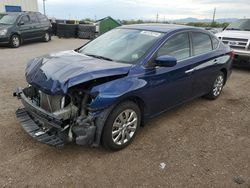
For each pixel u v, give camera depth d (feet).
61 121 10.23
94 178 10.03
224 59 18.58
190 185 9.90
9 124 13.74
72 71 10.56
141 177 10.22
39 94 11.94
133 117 12.17
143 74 12.07
